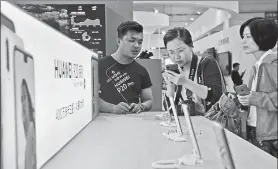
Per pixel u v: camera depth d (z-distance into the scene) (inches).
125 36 120.3
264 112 51.5
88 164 50.9
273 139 49.1
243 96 54.9
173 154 53.8
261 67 53.1
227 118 62.2
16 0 141.3
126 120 101.5
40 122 50.5
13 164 37.4
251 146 49.9
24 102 42.0
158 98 121.7
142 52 127.4
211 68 73.3
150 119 100.8
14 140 37.8
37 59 49.3
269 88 52.0
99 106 122.4
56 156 57.4
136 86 121.7
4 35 34.9
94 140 70.3
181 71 78.6
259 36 53.4
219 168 43.3
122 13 144.1
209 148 52.7
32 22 46.8
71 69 73.7
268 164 42.2
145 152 56.6
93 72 107.2
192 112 73.6
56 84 60.8
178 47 80.0
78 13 140.7
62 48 65.4
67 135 68.6
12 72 37.3
